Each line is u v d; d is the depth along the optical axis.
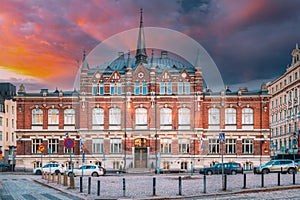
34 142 57.38
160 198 19.80
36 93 57.66
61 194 22.77
